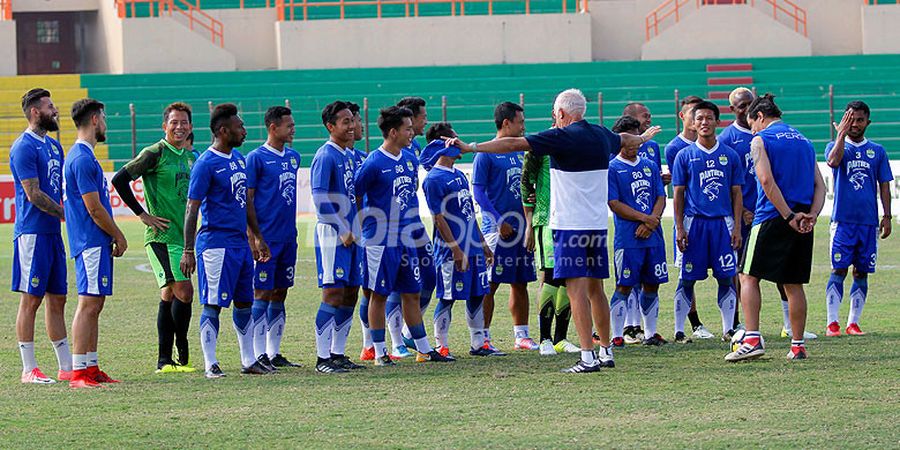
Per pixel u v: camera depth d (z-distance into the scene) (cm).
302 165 6606
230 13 7594
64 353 1802
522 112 1984
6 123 7000
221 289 1766
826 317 2394
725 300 2119
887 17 7312
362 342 2211
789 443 1269
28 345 1766
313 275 3416
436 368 1847
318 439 1334
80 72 8250
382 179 1877
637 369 1783
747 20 7244
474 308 1992
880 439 1277
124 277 3406
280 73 7188
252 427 1402
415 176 1920
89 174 1714
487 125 6756
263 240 1852
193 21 7569
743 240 2181
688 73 7025
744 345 1812
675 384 1641
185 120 1864
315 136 6762
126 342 2184
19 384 1739
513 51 7325
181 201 1864
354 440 1327
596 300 1791
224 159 1769
